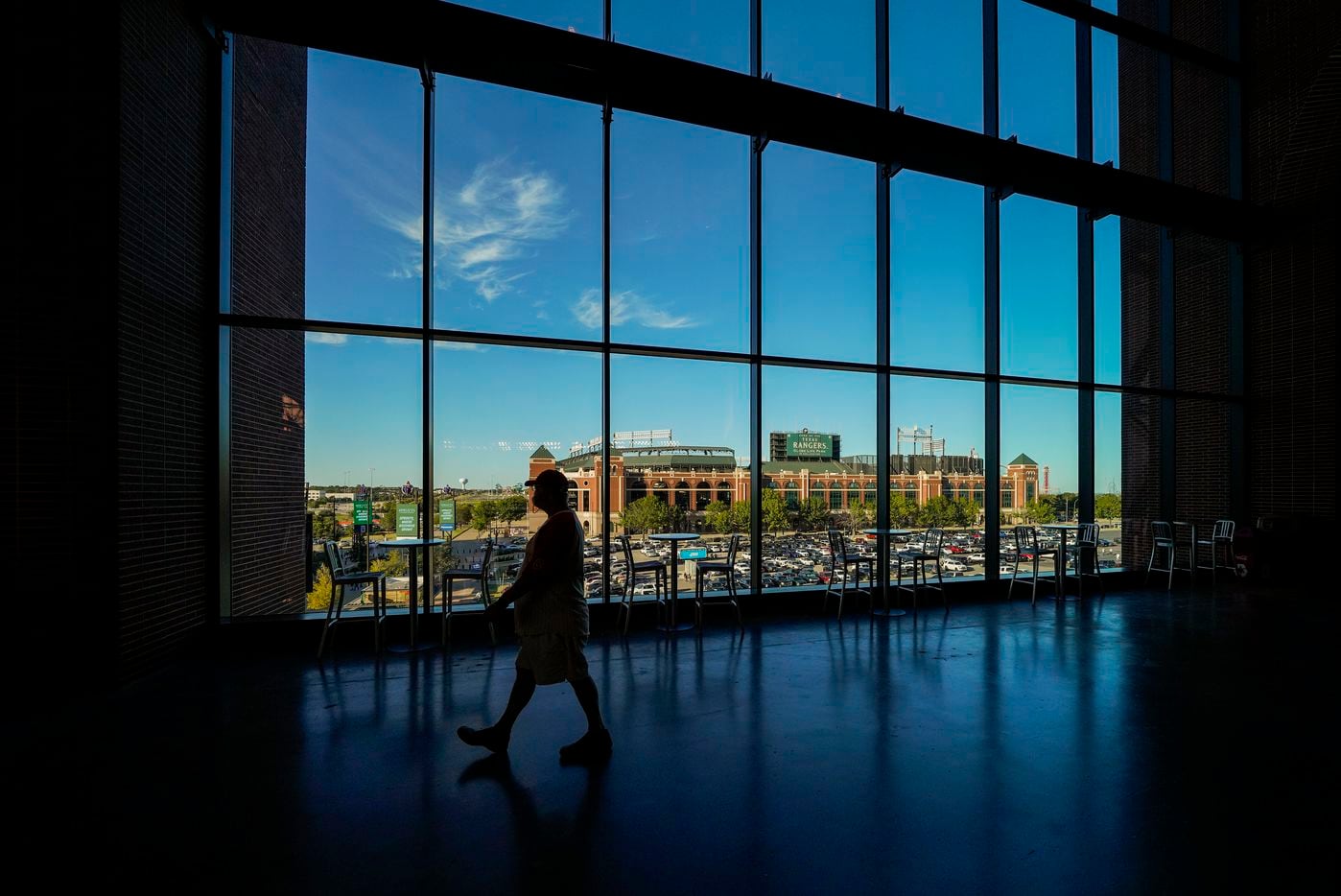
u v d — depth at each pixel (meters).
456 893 1.97
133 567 4.20
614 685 4.24
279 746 3.15
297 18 4.97
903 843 2.30
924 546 7.45
